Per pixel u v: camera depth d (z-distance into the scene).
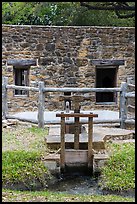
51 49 12.25
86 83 12.49
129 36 12.55
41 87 9.29
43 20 17.47
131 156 7.18
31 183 6.59
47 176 6.84
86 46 12.38
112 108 12.54
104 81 13.47
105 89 9.24
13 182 6.50
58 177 7.07
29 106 12.24
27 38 12.10
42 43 12.20
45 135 8.54
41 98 9.30
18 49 12.08
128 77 12.64
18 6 13.00
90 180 7.01
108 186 6.41
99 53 12.45
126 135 8.58
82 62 12.41
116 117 10.46
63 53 12.31
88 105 12.38
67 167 7.34
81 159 7.34
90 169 7.27
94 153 7.33
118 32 12.48
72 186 6.73
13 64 12.06
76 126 7.35
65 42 12.29
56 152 7.38
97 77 13.39
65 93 10.00
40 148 7.61
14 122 9.64
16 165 6.80
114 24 15.99
